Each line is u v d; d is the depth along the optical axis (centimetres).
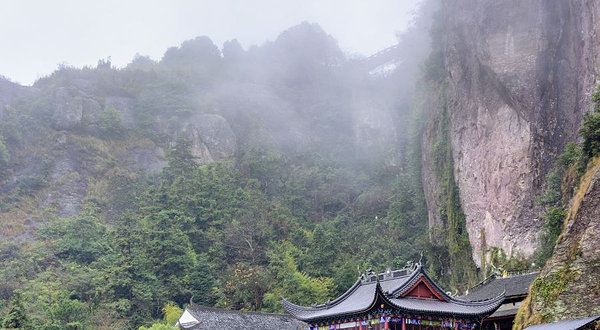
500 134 9206
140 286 9788
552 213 6975
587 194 4634
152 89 17575
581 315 4122
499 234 8931
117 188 14312
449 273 9919
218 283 10225
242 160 16100
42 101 16300
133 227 11481
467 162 9819
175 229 11150
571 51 8594
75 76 17900
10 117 15650
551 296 4331
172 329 7994
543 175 8612
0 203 13525
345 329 5562
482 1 9325
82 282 9706
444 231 10312
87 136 15888
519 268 7988
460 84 10112
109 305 9288
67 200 14088
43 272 10281
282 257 10806
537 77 8762
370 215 13925
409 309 5191
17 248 11188
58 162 15025
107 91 17538
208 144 16588
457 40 10106
